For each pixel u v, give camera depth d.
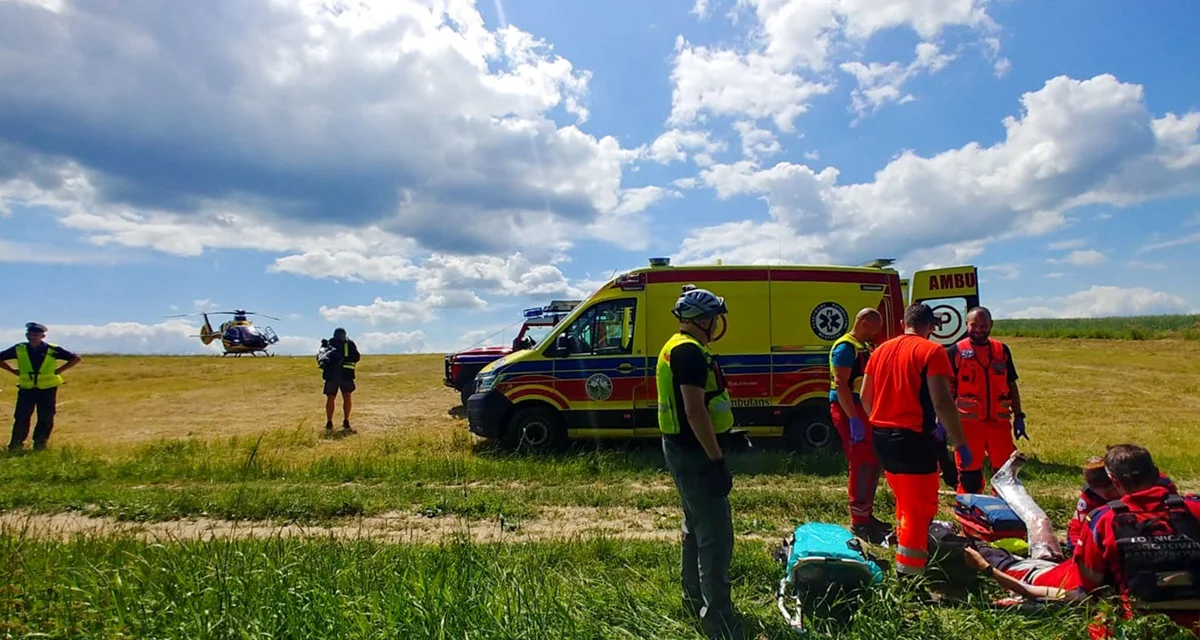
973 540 4.61
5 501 7.42
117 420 15.78
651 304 10.57
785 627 3.79
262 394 20.59
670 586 4.50
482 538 6.25
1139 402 16.97
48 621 3.62
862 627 3.54
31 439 12.94
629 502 7.55
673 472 3.83
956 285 10.41
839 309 10.52
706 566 3.73
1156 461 9.20
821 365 10.38
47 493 7.71
